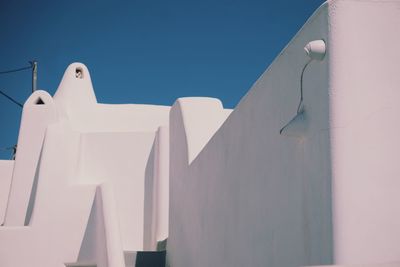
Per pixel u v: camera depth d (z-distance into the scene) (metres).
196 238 8.73
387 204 3.59
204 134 9.90
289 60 4.71
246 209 6.02
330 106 3.74
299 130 4.22
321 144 3.89
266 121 5.36
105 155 16.53
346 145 3.65
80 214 12.57
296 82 4.52
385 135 3.67
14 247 12.00
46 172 12.77
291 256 4.53
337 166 3.65
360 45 3.74
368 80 3.71
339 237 3.57
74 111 18.23
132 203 16.11
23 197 14.85
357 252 3.53
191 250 9.09
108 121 18.33
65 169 12.98
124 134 16.64
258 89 5.66
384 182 3.62
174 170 10.93
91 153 16.52
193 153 9.63
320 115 3.93
